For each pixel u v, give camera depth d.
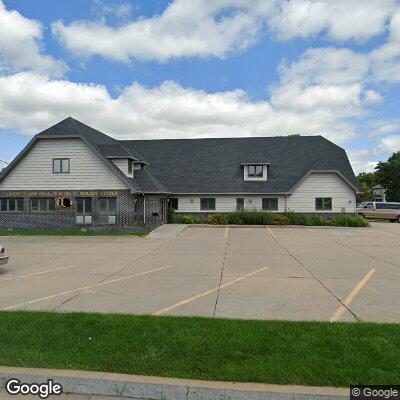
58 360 4.63
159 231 24.98
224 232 25.55
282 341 5.04
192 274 10.88
